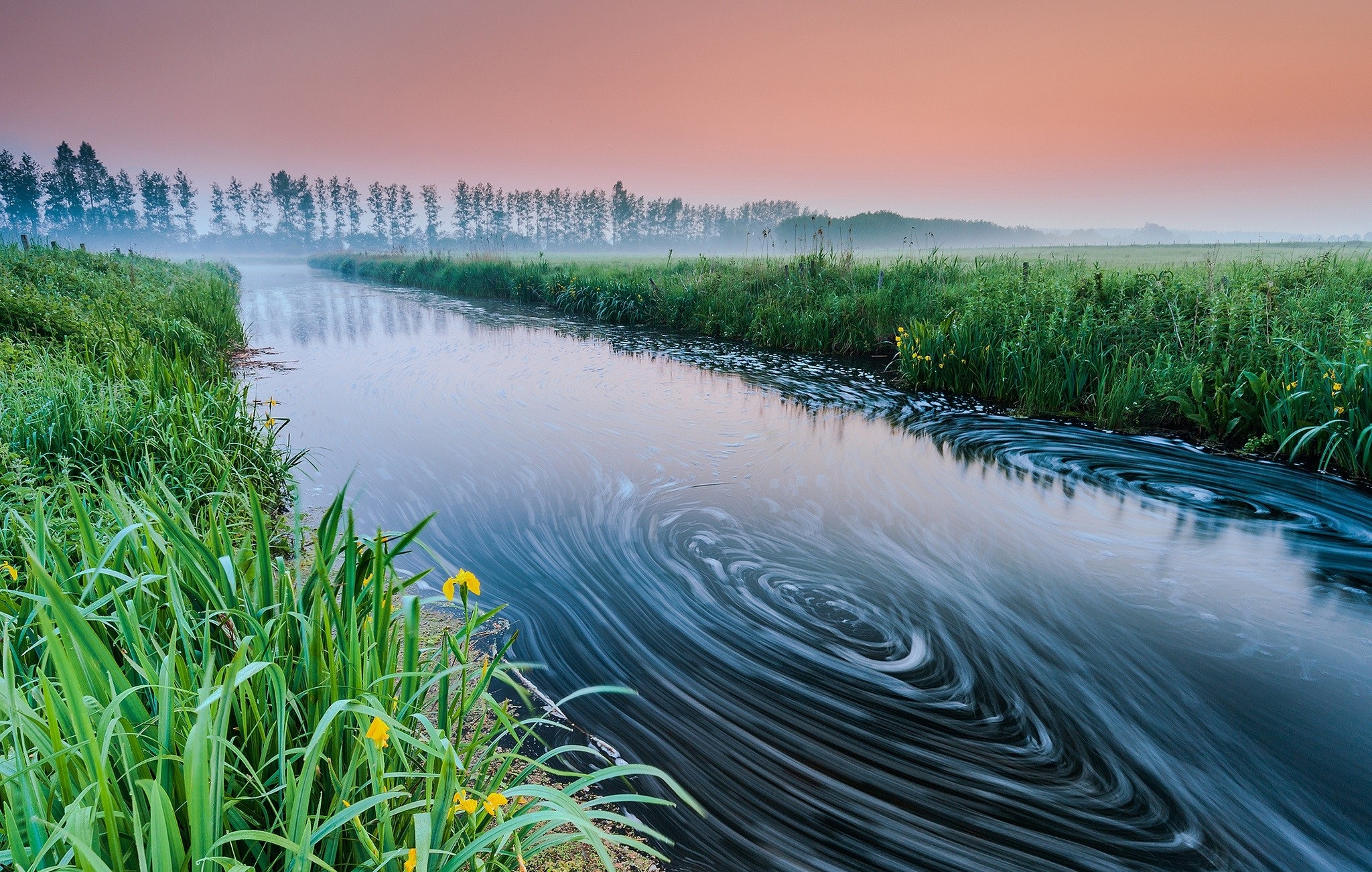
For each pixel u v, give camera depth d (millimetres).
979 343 8414
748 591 3809
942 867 2074
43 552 2059
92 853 1000
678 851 2109
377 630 1791
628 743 2594
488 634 3328
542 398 8328
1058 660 3174
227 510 4055
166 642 1879
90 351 6391
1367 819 2254
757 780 2420
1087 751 2586
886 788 2395
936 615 3564
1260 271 9148
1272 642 3307
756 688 2949
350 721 1598
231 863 1134
